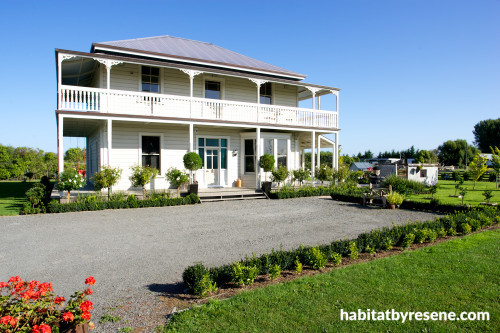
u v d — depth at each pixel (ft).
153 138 54.13
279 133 60.39
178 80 55.52
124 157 51.44
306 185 61.67
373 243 22.16
